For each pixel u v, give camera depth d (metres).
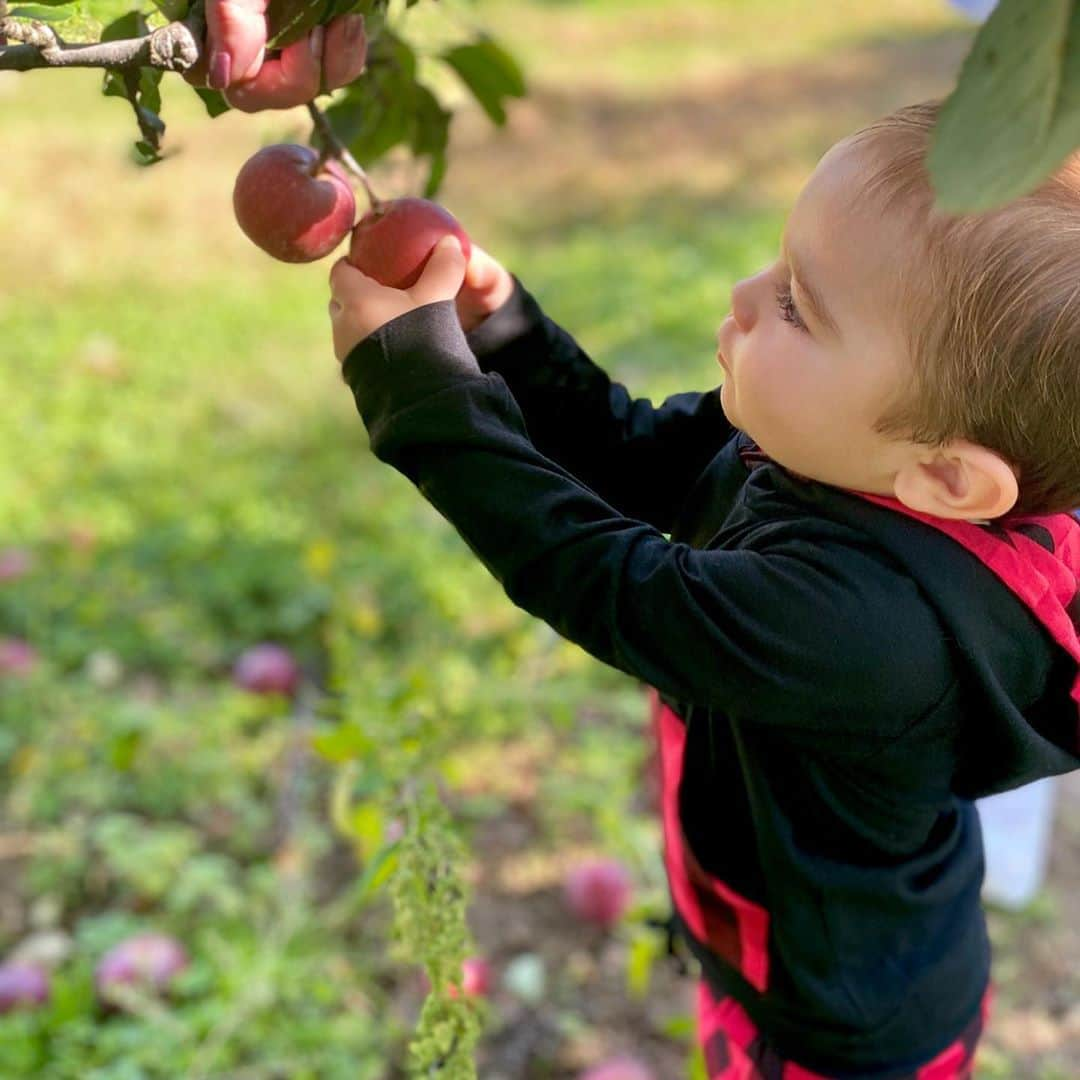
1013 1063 2.59
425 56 1.43
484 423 1.10
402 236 1.12
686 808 1.42
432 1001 1.36
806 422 1.11
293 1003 2.60
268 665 3.35
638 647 1.10
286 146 1.15
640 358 5.23
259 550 4.16
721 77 9.62
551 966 2.79
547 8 11.84
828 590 1.10
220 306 6.09
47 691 3.43
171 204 7.21
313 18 1.03
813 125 8.45
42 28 0.95
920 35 10.46
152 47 0.97
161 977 2.57
